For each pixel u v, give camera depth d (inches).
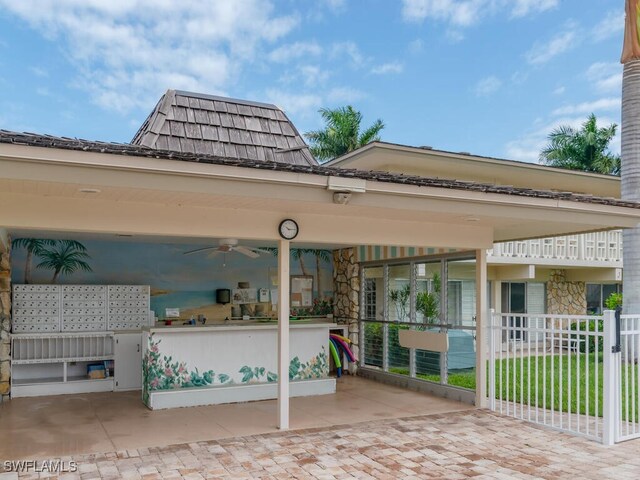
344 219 295.6
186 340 354.6
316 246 489.4
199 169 201.3
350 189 228.2
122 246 443.5
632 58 506.3
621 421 291.4
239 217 268.7
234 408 341.4
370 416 321.4
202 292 469.4
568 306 761.0
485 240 340.5
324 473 223.1
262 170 212.2
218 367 362.3
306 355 393.7
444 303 390.0
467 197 255.8
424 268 410.9
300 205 249.1
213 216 262.1
